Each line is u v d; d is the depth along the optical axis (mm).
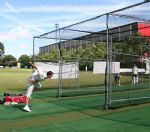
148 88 16953
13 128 7883
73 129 7691
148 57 17016
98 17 11344
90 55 24609
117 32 13617
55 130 7609
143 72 18969
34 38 15844
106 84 10625
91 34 14930
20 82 24547
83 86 18391
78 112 10117
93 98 13547
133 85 18188
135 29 13094
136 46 19188
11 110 10547
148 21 12250
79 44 22047
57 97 14000
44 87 18297
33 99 13266
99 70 16125
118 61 18141
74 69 16328
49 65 16266
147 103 11859
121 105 11211
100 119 8906
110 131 7438
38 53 17344
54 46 18438
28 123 8477
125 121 8570
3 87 19438
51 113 10008
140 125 8062
